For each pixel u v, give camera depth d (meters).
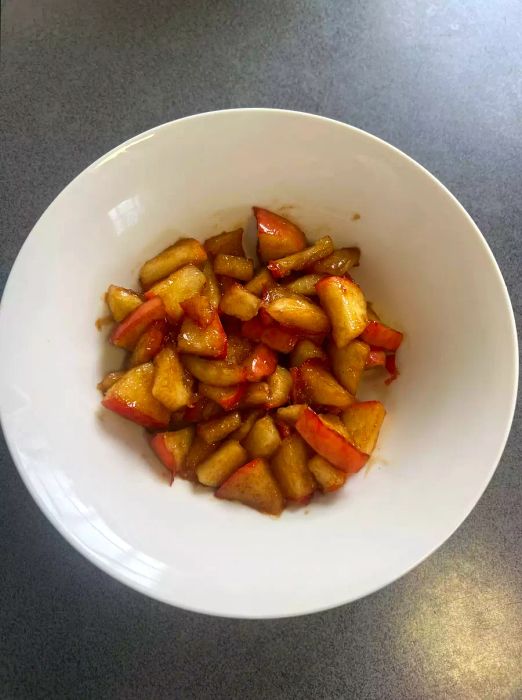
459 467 0.24
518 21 0.34
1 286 0.29
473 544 0.29
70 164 0.31
